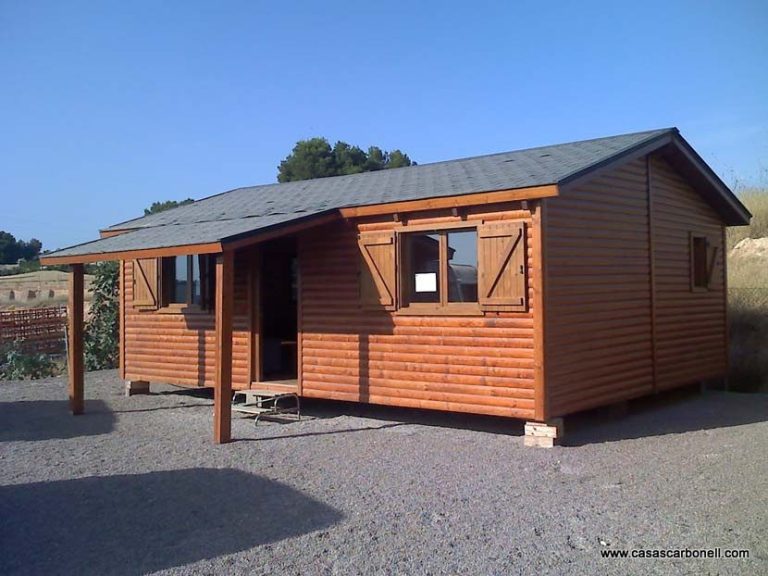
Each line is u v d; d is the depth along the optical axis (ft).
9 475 25.09
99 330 60.29
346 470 24.41
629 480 22.58
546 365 27.99
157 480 23.81
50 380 52.90
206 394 44.11
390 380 32.83
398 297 32.42
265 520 19.43
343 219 33.91
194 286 40.32
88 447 29.48
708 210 42.32
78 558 17.15
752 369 44.73
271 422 34.06
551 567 15.79
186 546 17.69
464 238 30.73
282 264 44.11
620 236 33.63
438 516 19.36
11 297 131.54
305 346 35.94
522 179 28.73
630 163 34.65
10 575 16.24
